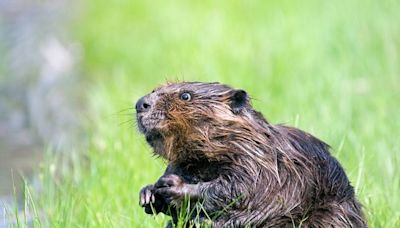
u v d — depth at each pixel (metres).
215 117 9.06
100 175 11.91
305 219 9.02
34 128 17.16
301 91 15.52
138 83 19.02
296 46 18.27
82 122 17.12
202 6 25.09
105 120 15.46
